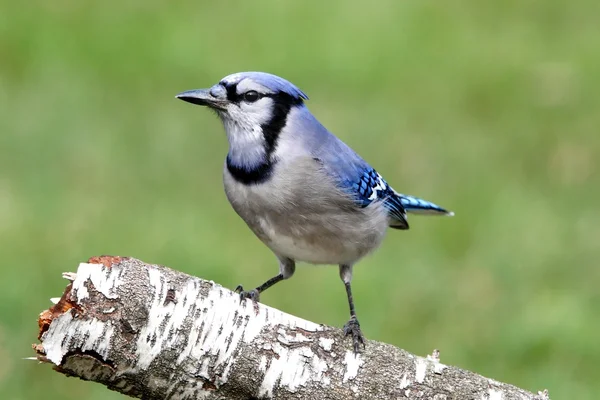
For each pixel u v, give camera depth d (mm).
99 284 5906
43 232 12164
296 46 17828
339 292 11195
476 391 6266
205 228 12453
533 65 17516
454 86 16734
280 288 11258
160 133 14766
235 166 7707
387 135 15133
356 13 19391
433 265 11984
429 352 10680
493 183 13977
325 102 16016
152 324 5969
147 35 17812
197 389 6133
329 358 6254
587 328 10859
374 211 8008
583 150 14844
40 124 14859
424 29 18844
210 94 7656
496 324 11070
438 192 13742
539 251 12352
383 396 6219
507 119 15805
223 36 18000
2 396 9578
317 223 7695
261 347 6164
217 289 6199
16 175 13633
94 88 16016
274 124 7617
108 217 12617
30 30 17625
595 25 19172
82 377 5980
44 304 10914
